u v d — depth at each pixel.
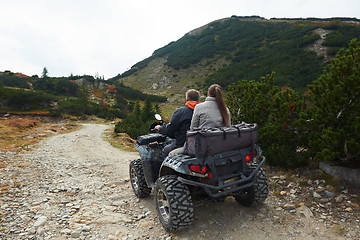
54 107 71.62
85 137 22.81
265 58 147.12
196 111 3.27
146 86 188.88
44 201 4.47
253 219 3.32
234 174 3.04
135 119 39.66
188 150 2.96
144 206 4.13
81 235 3.14
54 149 13.27
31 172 7.00
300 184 4.43
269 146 5.80
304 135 4.99
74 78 167.00
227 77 142.50
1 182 5.80
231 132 2.92
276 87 6.07
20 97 65.88
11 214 3.84
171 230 2.99
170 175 3.26
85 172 7.00
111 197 4.65
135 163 4.66
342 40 123.06
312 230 2.98
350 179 4.03
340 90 4.05
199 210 3.68
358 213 3.25
